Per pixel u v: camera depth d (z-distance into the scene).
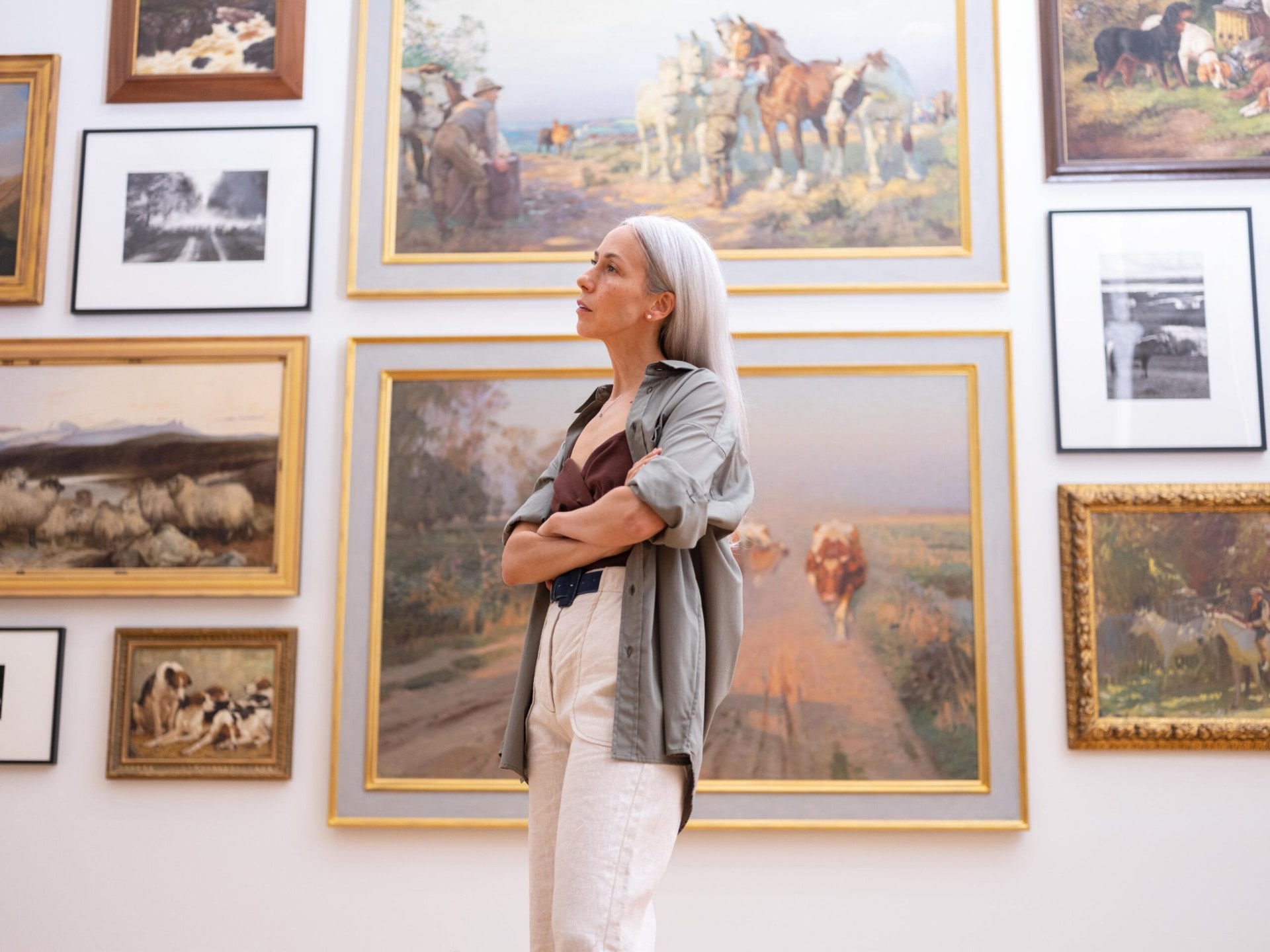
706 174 4.23
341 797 3.92
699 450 2.01
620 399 2.26
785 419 4.05
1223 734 3.80
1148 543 3.94
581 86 4.31
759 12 4.31
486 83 4.32
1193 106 4.18
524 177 4.26
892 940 3.78
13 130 4.36
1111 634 3.90
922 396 4.05
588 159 4.27
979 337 4.07
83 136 4.34
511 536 2.14
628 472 2.09
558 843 1.90
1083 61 4.22
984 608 3.92
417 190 4.27
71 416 4.18
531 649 2.22
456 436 4.11
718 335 2.24
